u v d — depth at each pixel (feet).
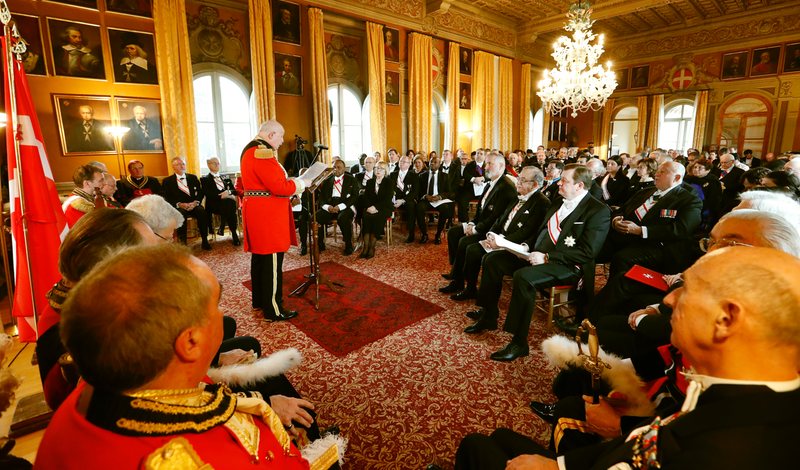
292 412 4.27
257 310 11.71
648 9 39.81
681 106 46.11
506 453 4.24
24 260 8.46
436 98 37.78
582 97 29.81
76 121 20.17
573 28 29.04
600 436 4.34
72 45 19.69
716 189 15.90
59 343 3.84
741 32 40.96
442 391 7.82
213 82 25.18
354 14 29.99
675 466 1.93
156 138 22.56
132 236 3.81
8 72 8.07
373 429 6.77
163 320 1.84
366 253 17.35
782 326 1.88
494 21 40.32
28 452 6.05
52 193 9.11
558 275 9.26
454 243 14.99
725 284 2.02
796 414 1.80
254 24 24.80
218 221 24.11
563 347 5.53
